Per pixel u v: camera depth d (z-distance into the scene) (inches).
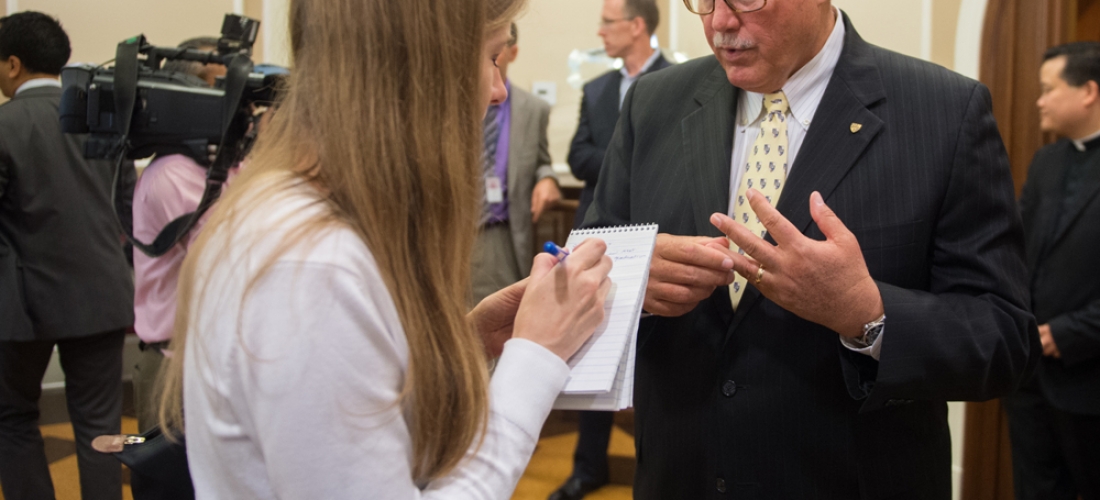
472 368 29.2
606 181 58.6
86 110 70.2
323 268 24.9
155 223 72.2
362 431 25.0
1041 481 95.6
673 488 49.5
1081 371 86.2
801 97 49.0
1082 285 87.3
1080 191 89.4
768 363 46.2
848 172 46.0
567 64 170.4
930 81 47.3
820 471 45.3
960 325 42.4
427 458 28.8
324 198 27.0
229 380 25.5
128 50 68.5
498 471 28.6
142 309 72.3
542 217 159.5
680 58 146.9
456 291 29.6
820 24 47.5
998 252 44.9
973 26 105.8
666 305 44.6
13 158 92.1
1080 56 89.4
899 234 45.0
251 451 26.1
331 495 24.5
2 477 96.7
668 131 54.4
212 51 80.5
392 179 27.5
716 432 47.4
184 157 71.7
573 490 112.7
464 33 28.8
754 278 41.7
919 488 46.7
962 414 111.0
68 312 95.0
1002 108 104.3
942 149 45.2
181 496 36.4
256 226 25.8
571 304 32.0
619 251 40.8
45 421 146.3
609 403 33.2
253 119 66.1
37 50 97.7
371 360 25.4
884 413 45.8
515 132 120.1
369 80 27.5
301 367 24.3
